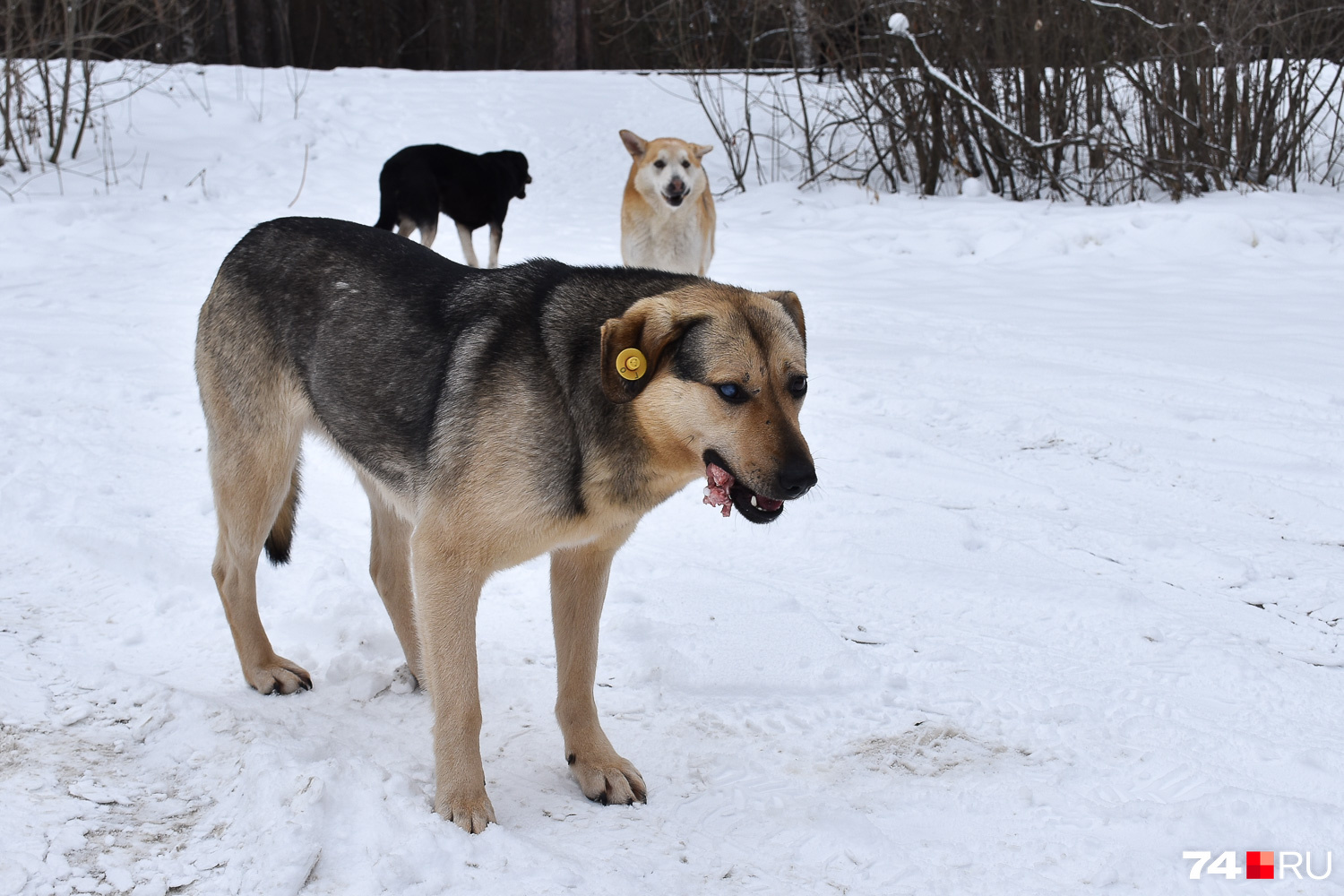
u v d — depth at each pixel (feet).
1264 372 22.41
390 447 10.12
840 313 28.68
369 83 62.64
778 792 9.70
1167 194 46.11
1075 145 47.26
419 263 10.75
